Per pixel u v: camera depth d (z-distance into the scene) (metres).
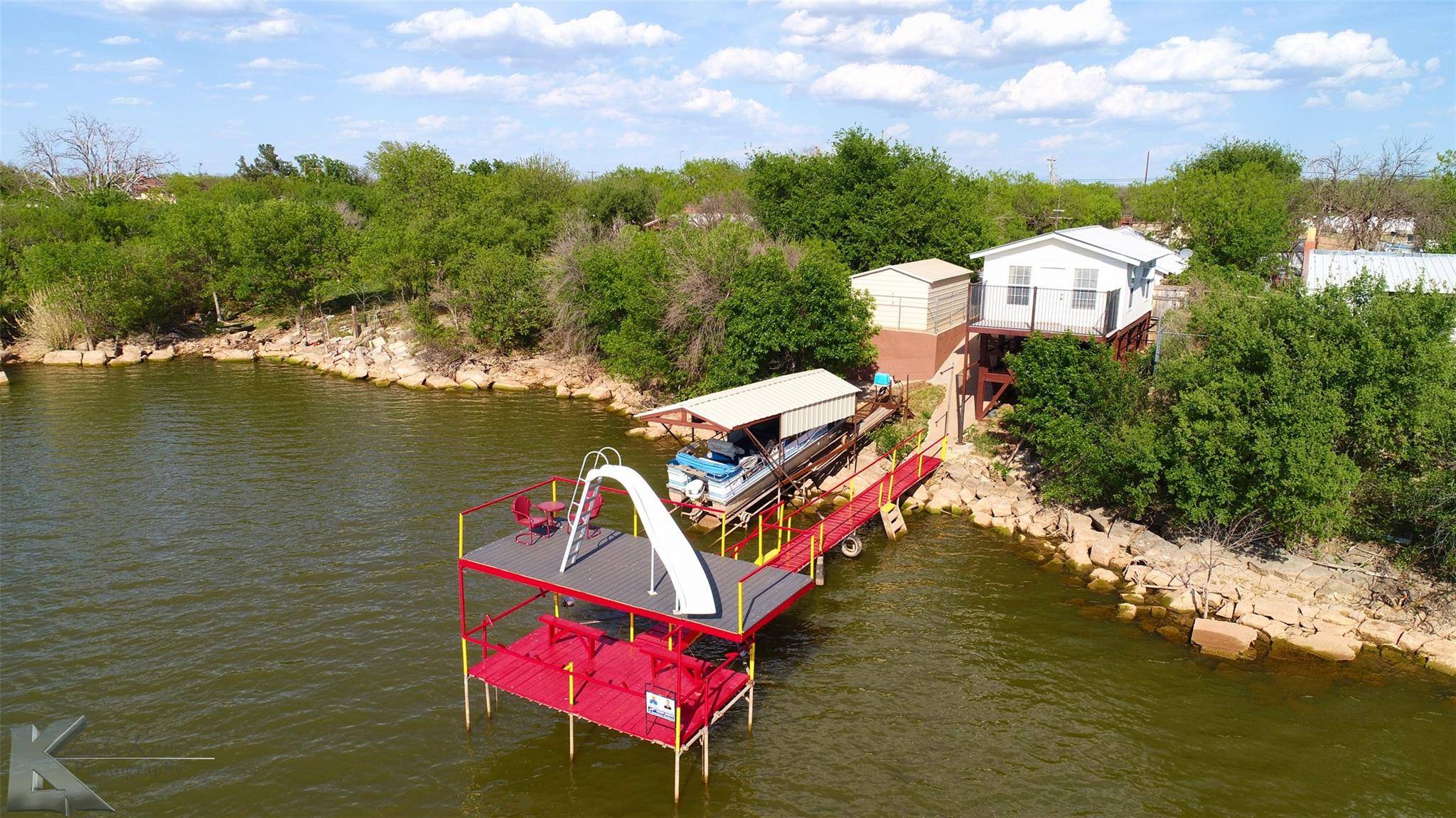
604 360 58.62
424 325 63.06
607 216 81.38
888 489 34.97
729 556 31.23
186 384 58.56
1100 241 40.41
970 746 21.84
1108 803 19.86
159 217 84.38
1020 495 36.88
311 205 77.69
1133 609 28.38
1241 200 60.53
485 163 110.94
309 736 21.72
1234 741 22.08
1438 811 19.67
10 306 69.00
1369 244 68.81
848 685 24.38
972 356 47.94
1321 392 28.98
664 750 21.64
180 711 22.55
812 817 19.30
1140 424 33.03
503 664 22.36
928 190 59.72
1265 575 29.61
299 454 42.72
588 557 23.12
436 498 36.97
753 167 67.19
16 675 23.94
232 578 29.69
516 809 19.42
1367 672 24.92
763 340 42.66
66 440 44.81
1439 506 27.81
